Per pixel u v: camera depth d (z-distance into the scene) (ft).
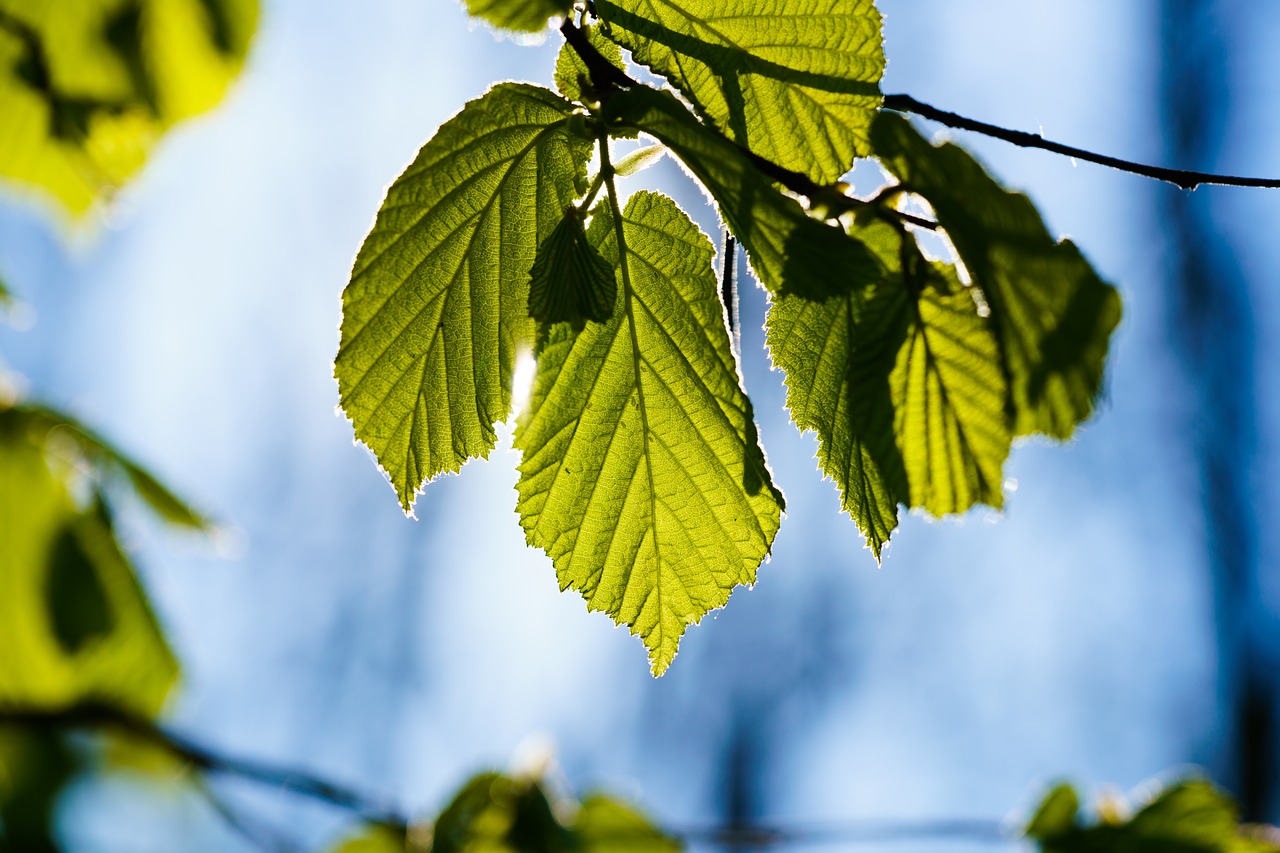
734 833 2.89
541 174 2.25
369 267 2.25
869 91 2.23
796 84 2.23
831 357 2.31
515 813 2.79
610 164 2.24
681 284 2.29
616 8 2.21
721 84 2.22
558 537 2.32
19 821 2.62
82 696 2.67
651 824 2.89
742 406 2.30
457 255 2.26
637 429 2.31
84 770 2.66
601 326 2.30
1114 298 2.30
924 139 2.25
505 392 2.28
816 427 2.30
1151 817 2.74
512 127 2.24
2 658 2.67
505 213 2.25
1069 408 2.32
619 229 2.28
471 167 2.25
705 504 2.32
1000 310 2.29
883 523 2.31
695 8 2.21
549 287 2.23
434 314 2.27
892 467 2.31
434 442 2.28
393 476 2.27
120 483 2.68
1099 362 2.31
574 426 2.31
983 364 2.31
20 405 2.66
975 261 2.27
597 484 2.32
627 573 2.33
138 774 2.68
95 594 2.66
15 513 2.65
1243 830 2.73
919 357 2.31
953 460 2.31
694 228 2.28
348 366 2.26
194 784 2.69
